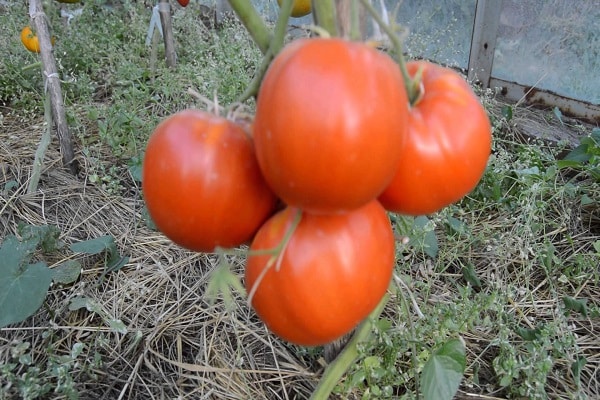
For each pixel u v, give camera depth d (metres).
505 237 0.57
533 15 0.82
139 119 0.74
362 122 0.20
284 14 0.25
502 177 0.63
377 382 0.41
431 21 0.94
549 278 0.52
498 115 0.83
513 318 0.48
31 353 0.46
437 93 0.26
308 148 0.20
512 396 0.42
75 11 1.09
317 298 0.25
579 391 0.41
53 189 0.67
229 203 0.25
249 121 0.28
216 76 0.78
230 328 0.48
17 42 0.93
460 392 0.43
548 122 0.82
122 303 0.51
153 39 0.87
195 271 0.55
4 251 0.48
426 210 0.27
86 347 0.47
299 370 0.44
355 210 0.23
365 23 0.29
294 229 0.25
